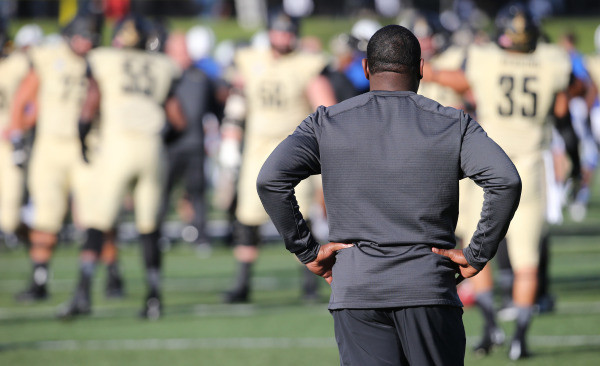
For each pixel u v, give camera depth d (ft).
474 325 91.04
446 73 77.36
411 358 41.75
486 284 78.54
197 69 139.23
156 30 108.58
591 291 106.83
